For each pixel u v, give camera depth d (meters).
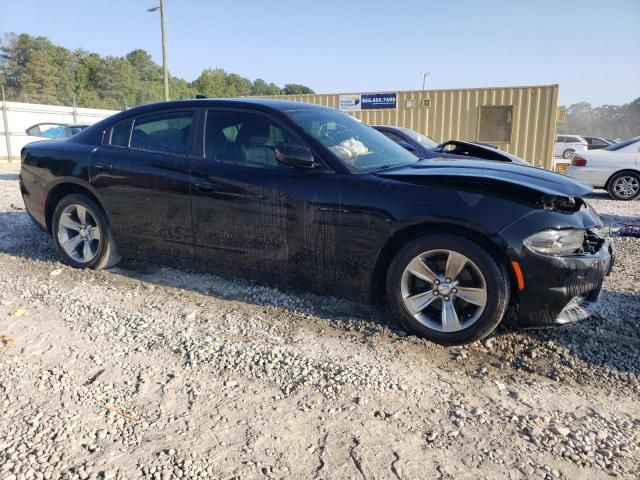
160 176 4.14
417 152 6.91
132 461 2.19
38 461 2.18
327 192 3.49
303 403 2.63
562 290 3.02
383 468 2.17
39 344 3.27
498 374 2.98
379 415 2.54
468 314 3.26
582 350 3.28
